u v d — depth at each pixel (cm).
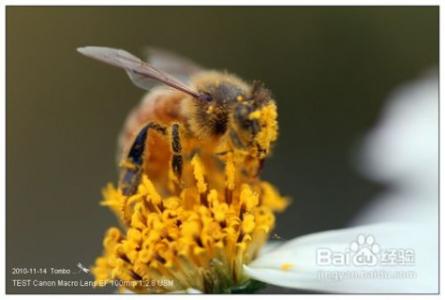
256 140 11
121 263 11
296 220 14
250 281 11
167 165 12
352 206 14
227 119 11
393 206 12
